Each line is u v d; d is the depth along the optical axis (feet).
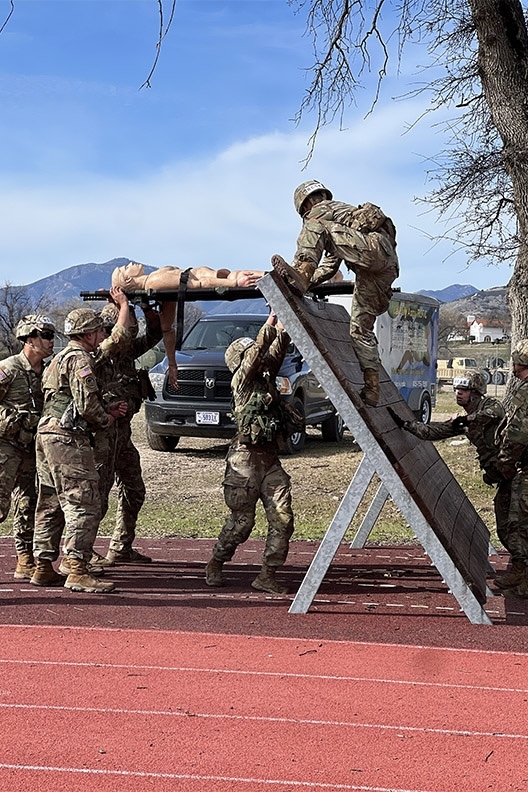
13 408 25.53
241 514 25.99
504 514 27.22
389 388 27.61
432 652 20.11
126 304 26.48
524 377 25.07
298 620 22.70
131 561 30.01
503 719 16.12
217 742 14.92
